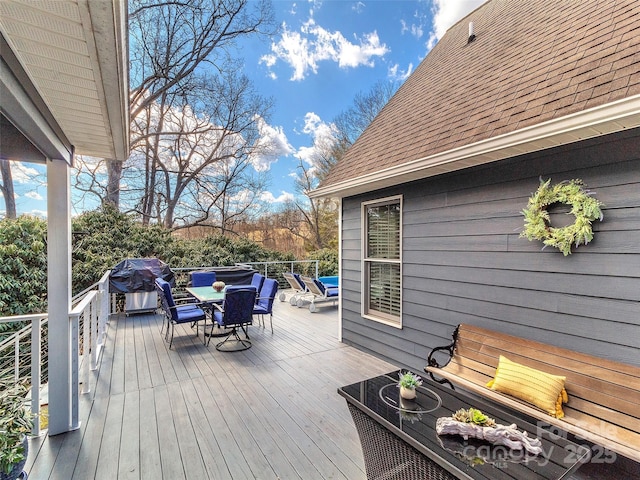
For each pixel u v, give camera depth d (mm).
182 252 9156
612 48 2381
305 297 7500
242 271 7199
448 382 2865
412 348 3697
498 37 4277
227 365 3822
